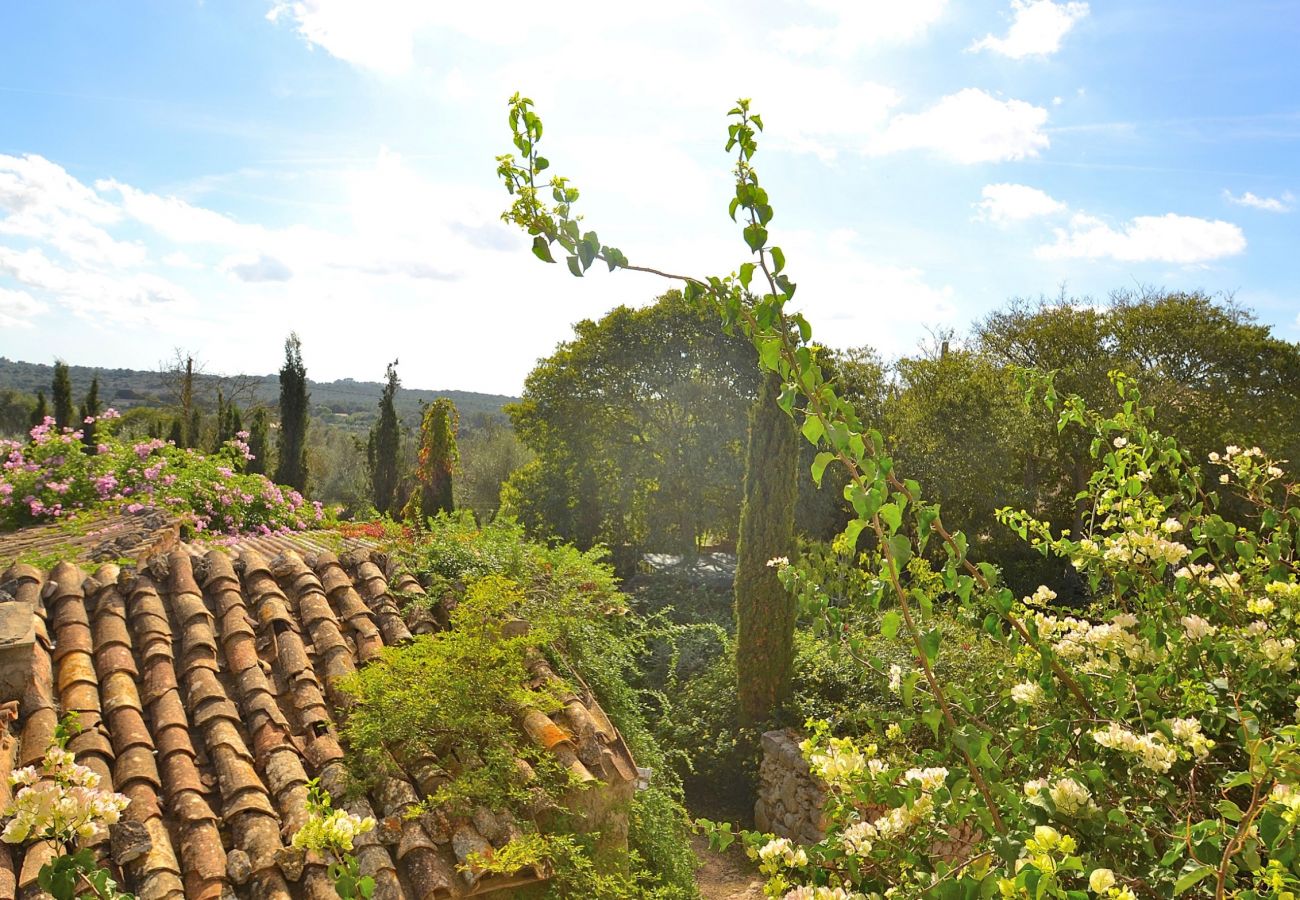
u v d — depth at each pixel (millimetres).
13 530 8453
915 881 2037
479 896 3627
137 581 4910
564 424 21438
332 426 51656
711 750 10039
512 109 2035
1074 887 1812
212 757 3768
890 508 1810
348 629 5035
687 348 21141
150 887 3014
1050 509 21750
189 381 28984
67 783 2201
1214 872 1582
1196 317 21922
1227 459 3330
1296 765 1560
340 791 3738
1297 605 2518
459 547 6156
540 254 2051
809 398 1934
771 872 2135
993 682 2916
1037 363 22703
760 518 9836
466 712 4117
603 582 6617
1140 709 2309
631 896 4074
